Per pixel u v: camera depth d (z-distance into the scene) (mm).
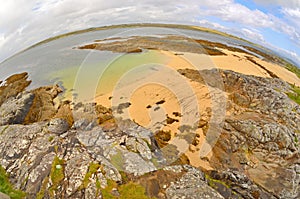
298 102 14969
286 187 10773
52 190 9312
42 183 9578
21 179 9914
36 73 16922
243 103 14078
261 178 10977
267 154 11773
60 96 13898
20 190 9633
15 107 13297
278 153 11820
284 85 16688
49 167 9984
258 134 12109
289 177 11016
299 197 10719
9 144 11242
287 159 11734
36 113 13148
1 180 9969
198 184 9500
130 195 9023
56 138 11195
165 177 9672
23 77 16672
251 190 10422
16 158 10703
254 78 16016
